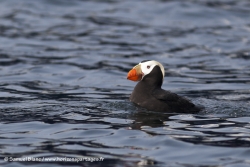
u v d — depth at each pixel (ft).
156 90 38.04
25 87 46.21
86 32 70.79
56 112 37.11
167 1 85.81
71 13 80.94
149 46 64.39
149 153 29.04
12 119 35.37
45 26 73.41
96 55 59.72
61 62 56.34
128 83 48.78
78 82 48.85
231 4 85.25
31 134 32.22
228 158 28.30
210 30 72.79
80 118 35.47
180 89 46.78
